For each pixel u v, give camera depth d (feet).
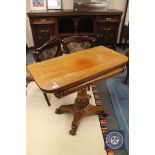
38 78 3.91
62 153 4.71
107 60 4.71
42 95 7.18
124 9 11.21
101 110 5.95
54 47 6.27
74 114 5.71
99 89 7.58
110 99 6.91
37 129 5.49
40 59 5.76
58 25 10.01
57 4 10.32
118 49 11.93
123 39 12.06
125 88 7.66
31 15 9.20
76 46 6.63
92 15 9.61
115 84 7.97
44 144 4.98
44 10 10.00
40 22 9.55
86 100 5.81
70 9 10.55
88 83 4.15
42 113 6.17
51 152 4.75
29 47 11.93
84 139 5.10
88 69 4.24
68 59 4.81
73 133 5.20
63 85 3.64
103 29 10.21
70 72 4.12
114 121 5.78
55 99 6.91
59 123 5.72
